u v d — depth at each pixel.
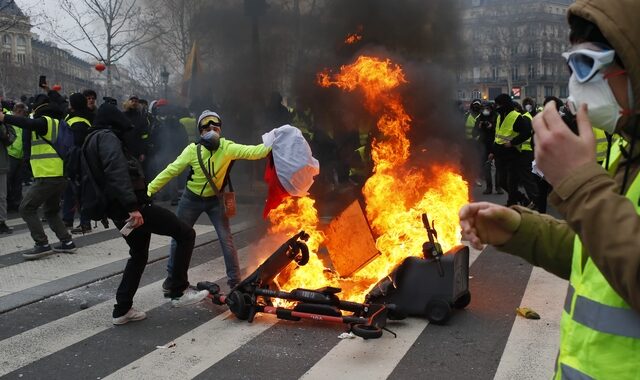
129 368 3.99
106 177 4.57
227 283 5.89
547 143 1.29
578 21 1.39
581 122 1.30
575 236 1.61
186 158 5.40
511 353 4.12
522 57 33.25
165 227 4.86
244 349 4.29
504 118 10.09
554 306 5.10
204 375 3.86
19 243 7.92
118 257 7.07
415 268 4.71
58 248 7.31
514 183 10.29
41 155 6.88
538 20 29.20
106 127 4.69
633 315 1.30
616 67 1.32
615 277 1.22
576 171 1.26
